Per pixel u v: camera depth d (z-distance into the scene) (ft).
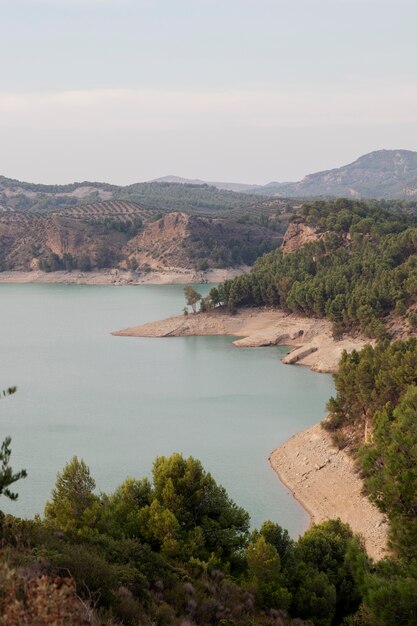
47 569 90.99
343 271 628.69
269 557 141.79
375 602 97.76
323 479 256.32
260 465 284.00
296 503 244.42
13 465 282.56
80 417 361.30
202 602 114.42
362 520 218.18
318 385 432.25
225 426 342.23
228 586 128.98
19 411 374.43
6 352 566.36
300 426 339.77
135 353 557.33
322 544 159.84
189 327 652.07
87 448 306.96
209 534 157.79
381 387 267.18
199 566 136.15
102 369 492.13
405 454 121.08
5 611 62.44
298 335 582.35
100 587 90.94
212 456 295.48
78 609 69.31
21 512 232.73
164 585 116.37
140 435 327.67
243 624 114.52
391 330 501.15
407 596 95.35
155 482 168.55
